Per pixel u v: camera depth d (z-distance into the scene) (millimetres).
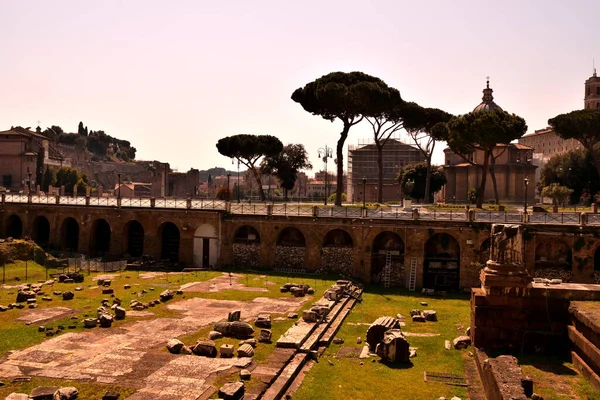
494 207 86938
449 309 46406
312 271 62375
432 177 117062
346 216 62531
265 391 25328
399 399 26109
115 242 71312
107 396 23594
